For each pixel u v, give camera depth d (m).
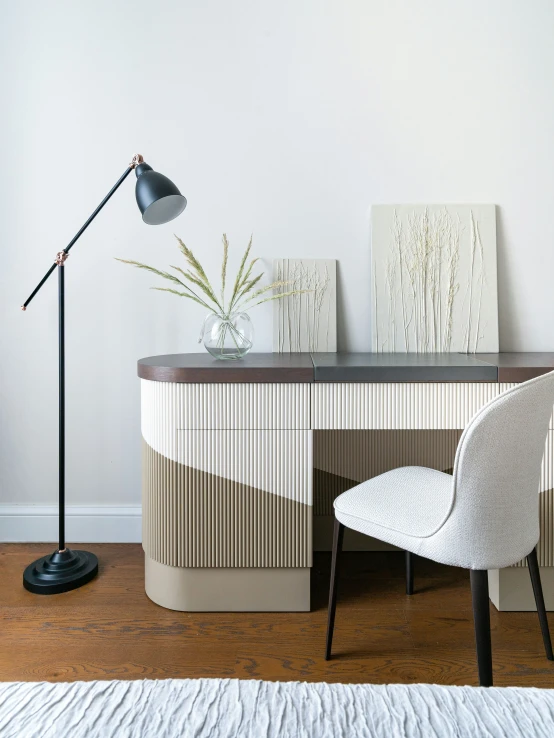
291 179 2.03
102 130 2.03
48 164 2.04
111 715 0.47
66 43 2.01
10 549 2.05
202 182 2.03
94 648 1.42
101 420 2.10
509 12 1.98
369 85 2.00
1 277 2.07
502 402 1.03
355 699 0.50
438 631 1.50
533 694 0.52
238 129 2.02
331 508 2.05
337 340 2.06
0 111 2.02
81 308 2.07
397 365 1.53
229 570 1.59
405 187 2.03
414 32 1.99
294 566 1.57
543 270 2.03
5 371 2.09
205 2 1.99
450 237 2.01
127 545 2.10
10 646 1.43
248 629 1.51
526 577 1.59
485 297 2.01
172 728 0.45
